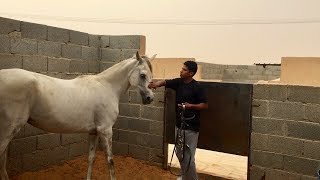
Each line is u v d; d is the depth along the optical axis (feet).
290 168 14.71
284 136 14.76
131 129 19.38
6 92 10.41
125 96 19.43
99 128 13.15
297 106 14.42
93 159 14.03
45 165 17.15
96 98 12.85
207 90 16.39
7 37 14.73
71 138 18.75
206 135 16.60
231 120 15.92
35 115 11.36
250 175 15.67
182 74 13.12
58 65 17.49
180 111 13.24
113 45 19.94
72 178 15.92
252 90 15.34
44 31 16.53
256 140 15.39
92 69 20.01
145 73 13.78
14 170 15.51
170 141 17.92
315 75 25.35
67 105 11.91
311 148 14.21
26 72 11.07
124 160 19.02
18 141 15.56
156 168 18.24
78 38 18.71
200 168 17.89
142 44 19.40
